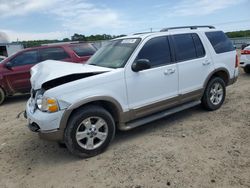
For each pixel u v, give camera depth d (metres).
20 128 5.39
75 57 8.48
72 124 3.61
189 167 3.34
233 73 5.80
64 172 3.49
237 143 3.93
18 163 3.85
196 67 4.96
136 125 4.23
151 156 3.71
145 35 4.46
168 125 4.90
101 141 3.90
